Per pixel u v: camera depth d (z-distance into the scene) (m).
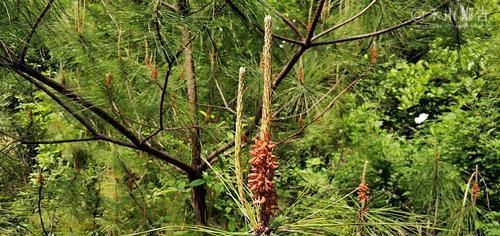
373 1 3.38
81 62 3.19
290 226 2.00
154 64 3.19
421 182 3.22
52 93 3.26
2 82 3.11
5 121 3.31
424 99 6.99
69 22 3.05
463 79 6.04
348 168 5.19
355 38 3.43
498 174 4.99
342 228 2.19
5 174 3.44
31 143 3.33
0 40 2.72
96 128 3.59
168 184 4.33
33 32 2.75
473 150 5.20
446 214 3.13
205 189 4.07
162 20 2.87
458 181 3.21
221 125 3.96
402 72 6.45
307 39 3.41
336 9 3.96
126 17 2.96
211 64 3.70
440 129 5.38
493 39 4.37
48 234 3.65
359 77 3.85
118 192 4.03
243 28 3.29
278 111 3.84
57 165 4.61
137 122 3.34
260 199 1.93
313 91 3.67
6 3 2.58
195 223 4.05
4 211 3.30
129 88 3.26
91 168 4.18
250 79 3.75
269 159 1.92
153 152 3.65
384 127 7.16
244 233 1.97
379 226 2.24
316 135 4.56
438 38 3.80
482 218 3.86
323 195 3.17
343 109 4.52
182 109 3.53
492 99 5.47
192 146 3.85
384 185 5.05
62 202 3.63
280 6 4.26
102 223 3.84
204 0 3.00
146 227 3.95
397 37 3.67
